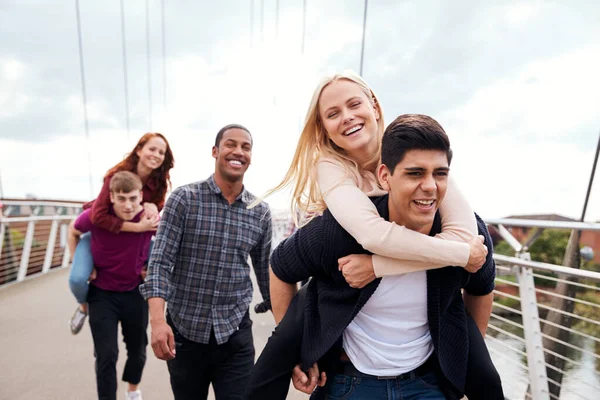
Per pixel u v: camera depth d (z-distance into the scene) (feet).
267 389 3.70
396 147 2.94
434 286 3.26
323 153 3.86
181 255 5.81
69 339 12.34
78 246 7.24
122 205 6.98
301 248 3.57
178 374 5.80
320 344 3.44
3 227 20.49
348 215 3.21
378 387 3.48
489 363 3.52
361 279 3.20
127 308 7.29
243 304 6.01
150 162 7.79
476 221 3.45
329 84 3.70
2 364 10.39
